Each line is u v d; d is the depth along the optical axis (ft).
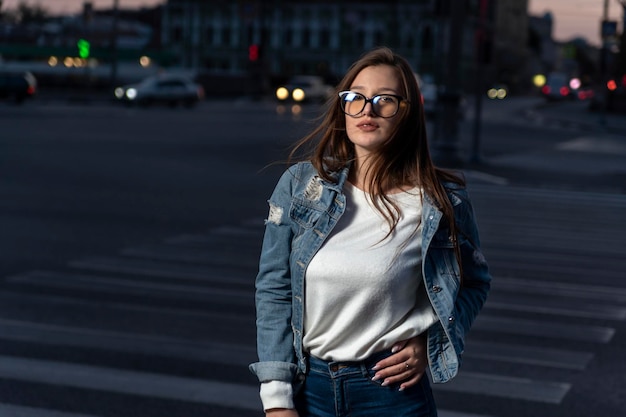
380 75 9.21
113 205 44.80
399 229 8.98
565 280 30.09
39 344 21.59
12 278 28.45
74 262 31.14
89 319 23.84
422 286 9.18
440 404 18.15
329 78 220.64
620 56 178.50
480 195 53.78
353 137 9.20
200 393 18.57
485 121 141.18
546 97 265.75
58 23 328.49
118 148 76.74
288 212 9.14
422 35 304.50
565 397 18.72
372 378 9.02
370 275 8.79
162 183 54.34
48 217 40.63
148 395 18.38
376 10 309.42
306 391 9.18
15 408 17.54
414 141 9.25
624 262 33.78
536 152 85.92
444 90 70.13
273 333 9.12
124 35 309.83
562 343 22.56
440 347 9.14
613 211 48.49
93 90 211.00
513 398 18.58
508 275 30.58
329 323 9.00
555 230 41.14
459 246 9.17
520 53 411.54
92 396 18.26
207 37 325.01
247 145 83.76
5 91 147.13
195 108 163.32
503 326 23.95
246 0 200.44
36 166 60.85
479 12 70.79
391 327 8.97
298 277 8.98
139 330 22.93
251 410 17.74
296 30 318.24
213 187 53.26
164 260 31.81
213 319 24.11
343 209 8.99
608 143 101.96
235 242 35.78
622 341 22.90
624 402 18.56
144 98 161.58
